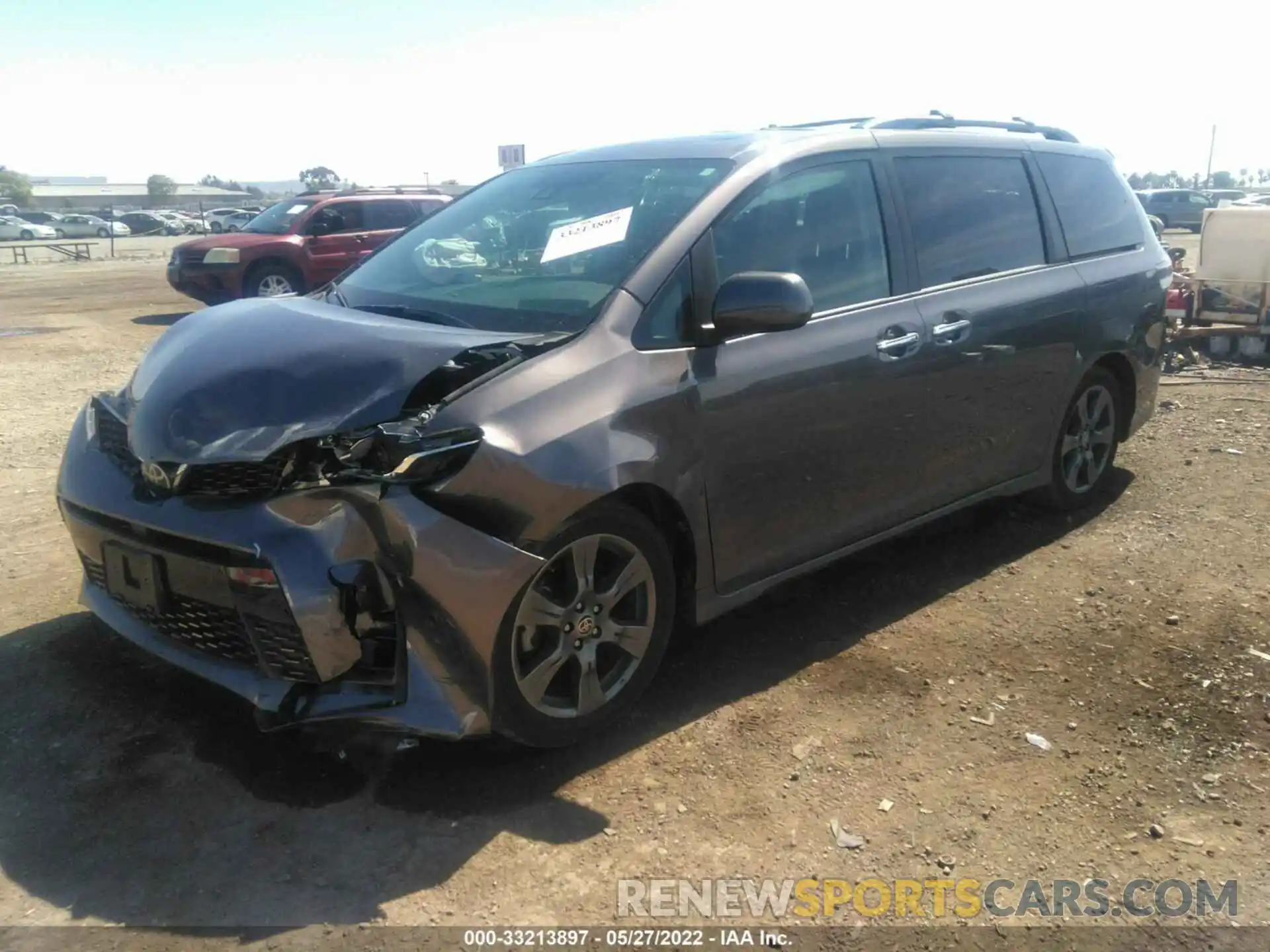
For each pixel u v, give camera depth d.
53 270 25.94
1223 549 4.86
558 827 2.90
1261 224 9.14
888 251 4.09
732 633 4.08
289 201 15.88
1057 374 4.88
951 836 2.89
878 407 3.95
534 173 4.36
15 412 7.90
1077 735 3.38
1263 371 8.93
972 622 4.17
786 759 3.23
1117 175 5.55
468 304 3.61
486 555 2.86
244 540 2.78
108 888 2.65
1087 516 5.34
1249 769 3.19
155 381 3.17
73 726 3.35
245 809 2.96
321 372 2.95
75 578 4.52
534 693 3.09
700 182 3.71
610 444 3.10
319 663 2.78
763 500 3.64
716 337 3.41
